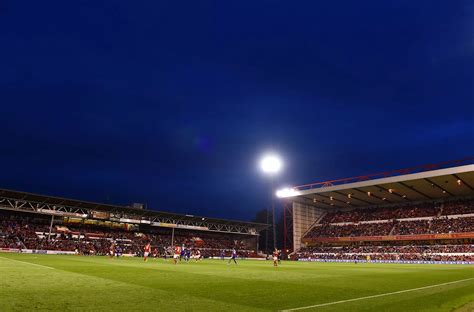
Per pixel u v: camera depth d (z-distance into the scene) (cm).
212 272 2375
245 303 1045
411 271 3266
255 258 8669
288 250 8938
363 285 1730
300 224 9000
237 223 8800
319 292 1378
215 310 915
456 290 1570
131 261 3928
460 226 6875
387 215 8456
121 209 7138
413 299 1223
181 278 1805
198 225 8381
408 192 7719
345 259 7525
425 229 7275
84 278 1642
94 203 6719
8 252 5447
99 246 6831
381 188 7406
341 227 8731
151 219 7662
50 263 2831
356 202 8919
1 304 912
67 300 1004
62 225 6981
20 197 6075
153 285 1433
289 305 1032
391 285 1756
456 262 6062
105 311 862
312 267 3862
